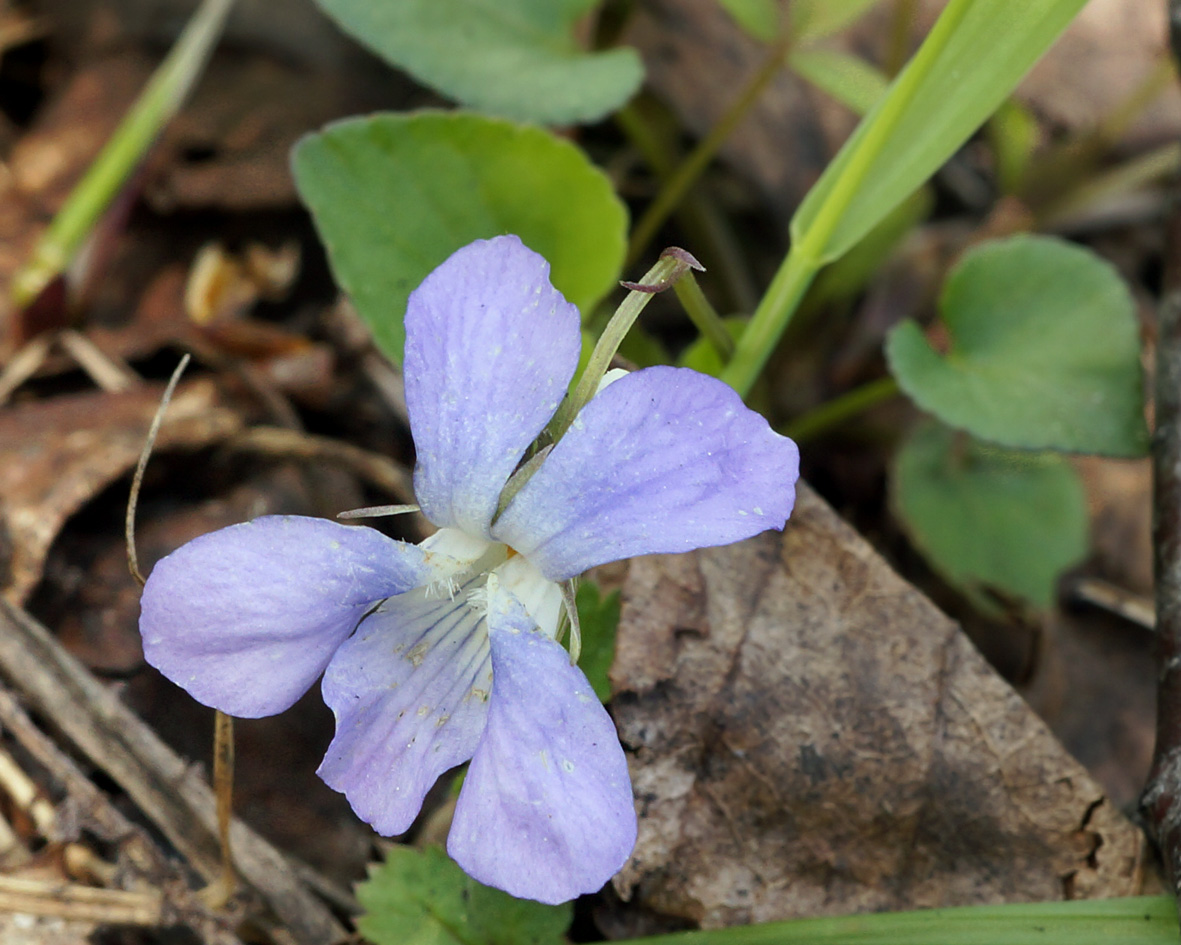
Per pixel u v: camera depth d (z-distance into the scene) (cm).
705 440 10
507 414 10
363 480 13
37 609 12
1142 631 14
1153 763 11
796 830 11
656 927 11
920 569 14
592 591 11
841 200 11
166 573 10
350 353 14
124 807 12
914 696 11
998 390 12
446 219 12
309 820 12
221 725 11
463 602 10
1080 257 13
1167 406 12
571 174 12
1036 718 11
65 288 14
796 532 12
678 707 11
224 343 14
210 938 11
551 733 10
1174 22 14
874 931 10
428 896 11
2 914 11
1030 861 11
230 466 13
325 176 12
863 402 14
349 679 10
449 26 13
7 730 12
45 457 13
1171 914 10
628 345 13
